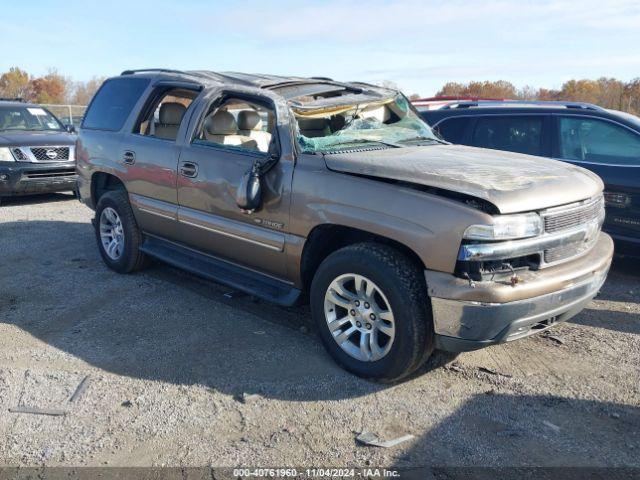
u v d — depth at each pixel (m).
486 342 3.43
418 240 3.46
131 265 5.91
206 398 3.63
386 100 5.32
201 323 4.79
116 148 5.78
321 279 3.96
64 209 9.92
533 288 3.40
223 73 5.64
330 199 3.90
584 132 6.26
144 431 3.30
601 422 3.39
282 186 4.19
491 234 3.30
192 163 4.89
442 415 3.45
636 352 4.30
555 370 4.02
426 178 3.63
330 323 3.97
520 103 7.02
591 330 4.72
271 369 4.00
